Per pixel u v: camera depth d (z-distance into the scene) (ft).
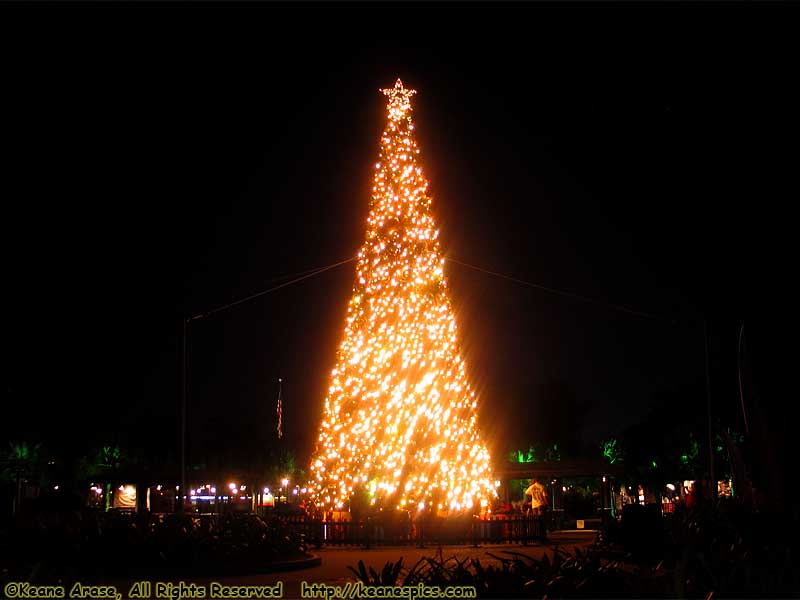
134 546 67.21
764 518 42.39
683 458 175.83
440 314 107.34
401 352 104.99
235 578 65.72
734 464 54.13
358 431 104.73
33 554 61.36
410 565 75.25
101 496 204.44
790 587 28.17
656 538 56.29
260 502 208.54
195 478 193.88
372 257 110.32
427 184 113.80
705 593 27.94
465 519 102.53
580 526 156.87
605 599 27.81
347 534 101.09
